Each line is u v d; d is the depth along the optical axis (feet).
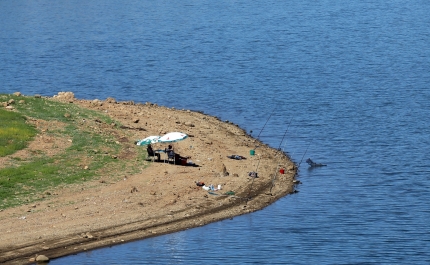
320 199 515.09
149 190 500.33
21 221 445.78
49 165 519.60
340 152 630.74
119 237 438.81
